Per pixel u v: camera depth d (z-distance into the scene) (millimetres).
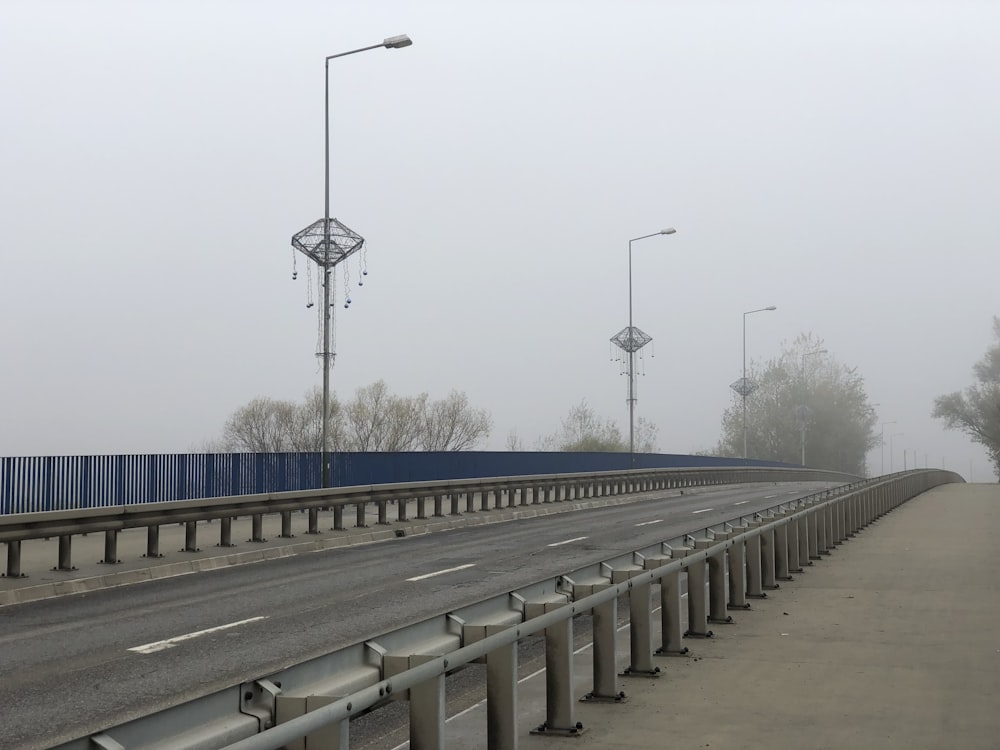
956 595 13414
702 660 9344
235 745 3473
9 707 8047
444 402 61688
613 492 39281
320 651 10297
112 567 16203
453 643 5836
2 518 14445
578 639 11492
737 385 67750
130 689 8672
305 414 57000
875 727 7047
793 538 15914
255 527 20312
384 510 24531
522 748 6559
